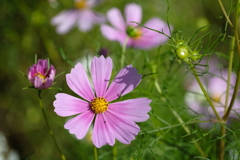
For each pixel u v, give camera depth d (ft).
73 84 1.83
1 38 3.18
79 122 1.79
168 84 2.16
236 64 2.03
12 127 3.13
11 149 2.99
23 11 3.14
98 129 1.79
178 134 2.33
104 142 1.76
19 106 3.17
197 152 2.25
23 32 3.21
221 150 2.00
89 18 3.09
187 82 2.73
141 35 2.45
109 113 1.82
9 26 3.17
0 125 3.12
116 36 2.44
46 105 3.12
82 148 2.49
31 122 3.07
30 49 3.25
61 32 3.01
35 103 3.13
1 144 2.75
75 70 1.84
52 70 1.82
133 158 1.90
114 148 2.14
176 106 2.50
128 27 2.44
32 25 3.21
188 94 2.56
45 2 3.24
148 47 2.43
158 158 2.23
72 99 1.82
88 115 1.82
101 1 3.17
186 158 2.26
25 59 3.25
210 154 2.17
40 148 2.98
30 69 1.82
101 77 1.87
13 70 3.18
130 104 1.81
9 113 3.16
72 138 2.66
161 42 2.43
